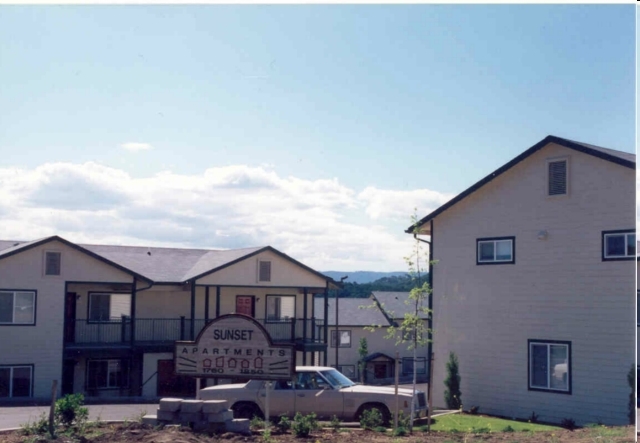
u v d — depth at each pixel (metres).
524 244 20.91
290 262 35.62
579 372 19.42
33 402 26.00
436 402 22.61
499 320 21.33
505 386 20.98
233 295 36.25
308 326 37.53
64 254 30.62
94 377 32.28
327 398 16.47
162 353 33.19
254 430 13.00
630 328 18.56
